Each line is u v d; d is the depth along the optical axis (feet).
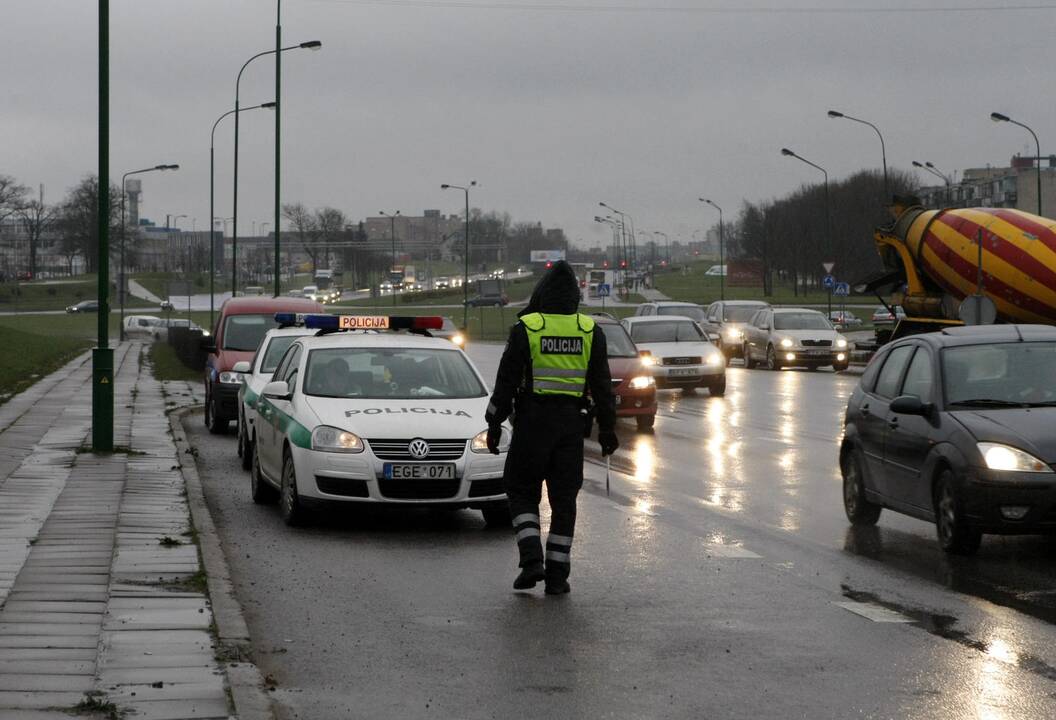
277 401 51.80
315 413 48.01
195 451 74.84
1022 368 43.34
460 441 46.55
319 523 49.32
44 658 27.02
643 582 37.04
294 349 55.16
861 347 173.17
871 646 29.35
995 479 38.99
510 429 47.52
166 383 148.36
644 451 77.00
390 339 53.98
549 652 29.01
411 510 52.95
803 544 43.55
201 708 23.47
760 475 64.44
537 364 35.55
